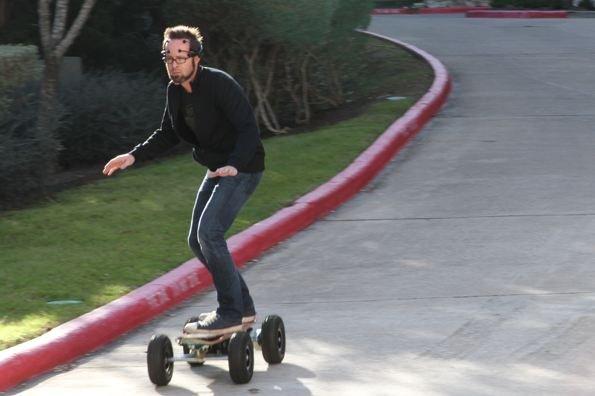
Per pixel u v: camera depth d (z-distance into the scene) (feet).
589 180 43.52
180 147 56.34
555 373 22.89
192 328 23.34
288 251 35.35
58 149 45.78
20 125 46.88
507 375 22.88
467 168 46.57
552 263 32.42
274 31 54.54
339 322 27.45
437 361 24.02
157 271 31.91
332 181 42.80
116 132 54.24
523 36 98.63
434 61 76.84
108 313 27.53
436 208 40.14
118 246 34.81
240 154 22.77
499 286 30.19
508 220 37.88
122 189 44.39
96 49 66.80
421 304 28.78
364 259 33.88
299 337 26.35
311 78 62.18
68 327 26.37
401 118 55.72
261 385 22.91
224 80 22.97
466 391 21.99
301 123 60.29
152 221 38.22
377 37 94.38
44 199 44.27
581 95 64.64
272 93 60.49
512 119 57.57
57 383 23.88
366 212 40.24
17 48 41.81
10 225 38.50
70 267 32.30
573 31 102.83
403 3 142.20
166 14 56.13
